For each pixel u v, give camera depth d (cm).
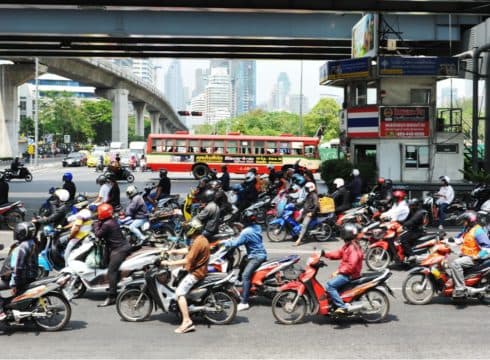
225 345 868
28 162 8044
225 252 1130
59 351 838
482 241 1087
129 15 3528
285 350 845
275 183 2220
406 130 3112
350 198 1844
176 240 1453
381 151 3106
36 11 3484
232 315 977
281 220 1772
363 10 2520
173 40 3856
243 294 1065
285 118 13550
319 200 1780
